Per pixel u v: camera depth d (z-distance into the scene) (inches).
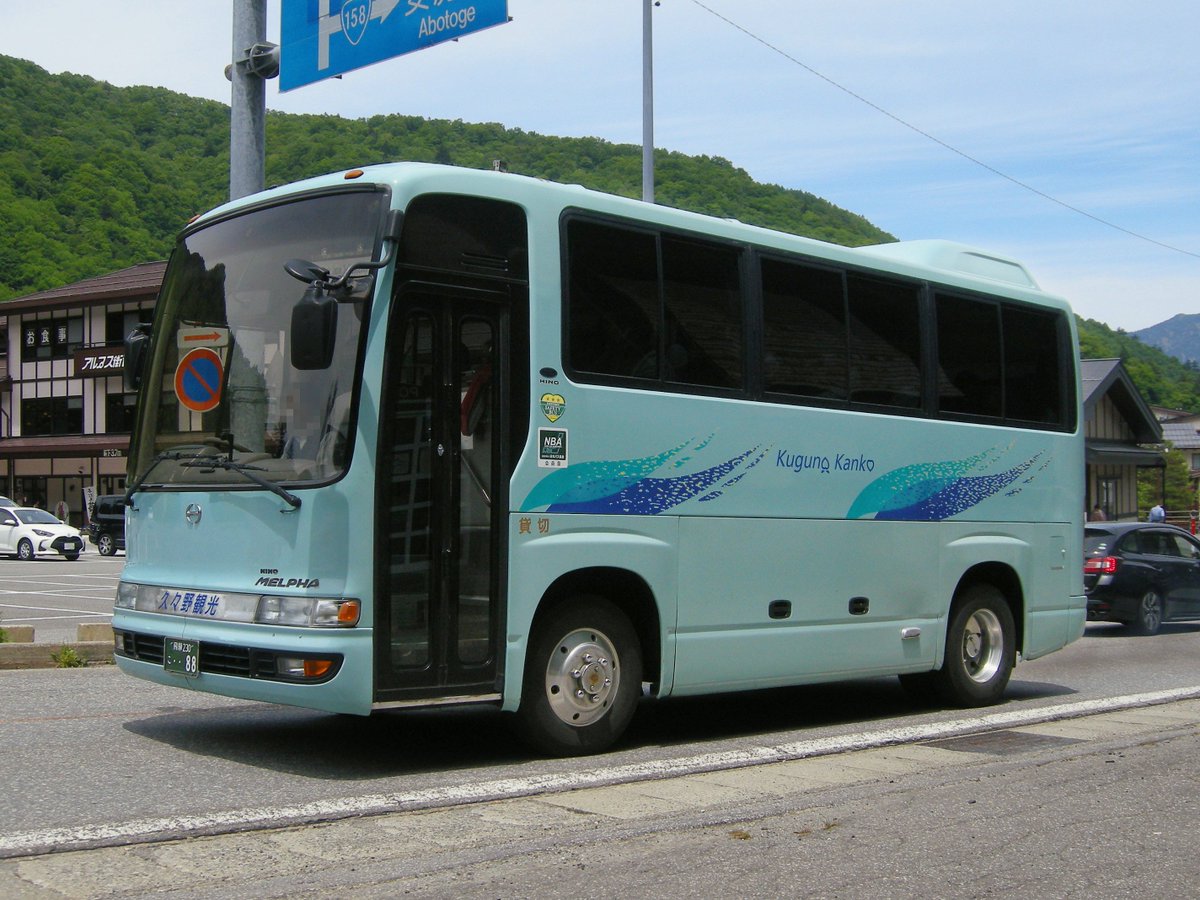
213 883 195.6
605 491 308.5
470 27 468.1
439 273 282.4
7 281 2925.7
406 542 274.4
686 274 334.0
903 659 392.5
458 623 281.9
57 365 2335.1
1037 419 450.9
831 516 367.9
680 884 203.3
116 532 1614.2
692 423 329.4
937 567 403.9
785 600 353.4
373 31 499.2
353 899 189.9
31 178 3206.2
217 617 280.1
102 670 446.3
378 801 250.7
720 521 336.2
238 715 360.5
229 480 283.9
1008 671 432.8
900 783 286.2
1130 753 328.8
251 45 543.2
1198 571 741.9
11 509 1526.8
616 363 314.2
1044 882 211.2
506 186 296.7
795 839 233.5
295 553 268.8
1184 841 240.1
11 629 494.3
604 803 258.5
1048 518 452.1
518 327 294.8
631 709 318.0
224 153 3705.7
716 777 290.2
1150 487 2297.0
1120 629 749.3
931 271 414.0
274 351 284.5
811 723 382.0
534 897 193.8
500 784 270.7
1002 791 279.9
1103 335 4008.4
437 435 280.8
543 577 294.7
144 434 313.7
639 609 325.7
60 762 285.9
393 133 1758.1
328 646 262.5
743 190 1304.1
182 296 311.9
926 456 401.1
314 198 290.4
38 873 199.2
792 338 362.0
